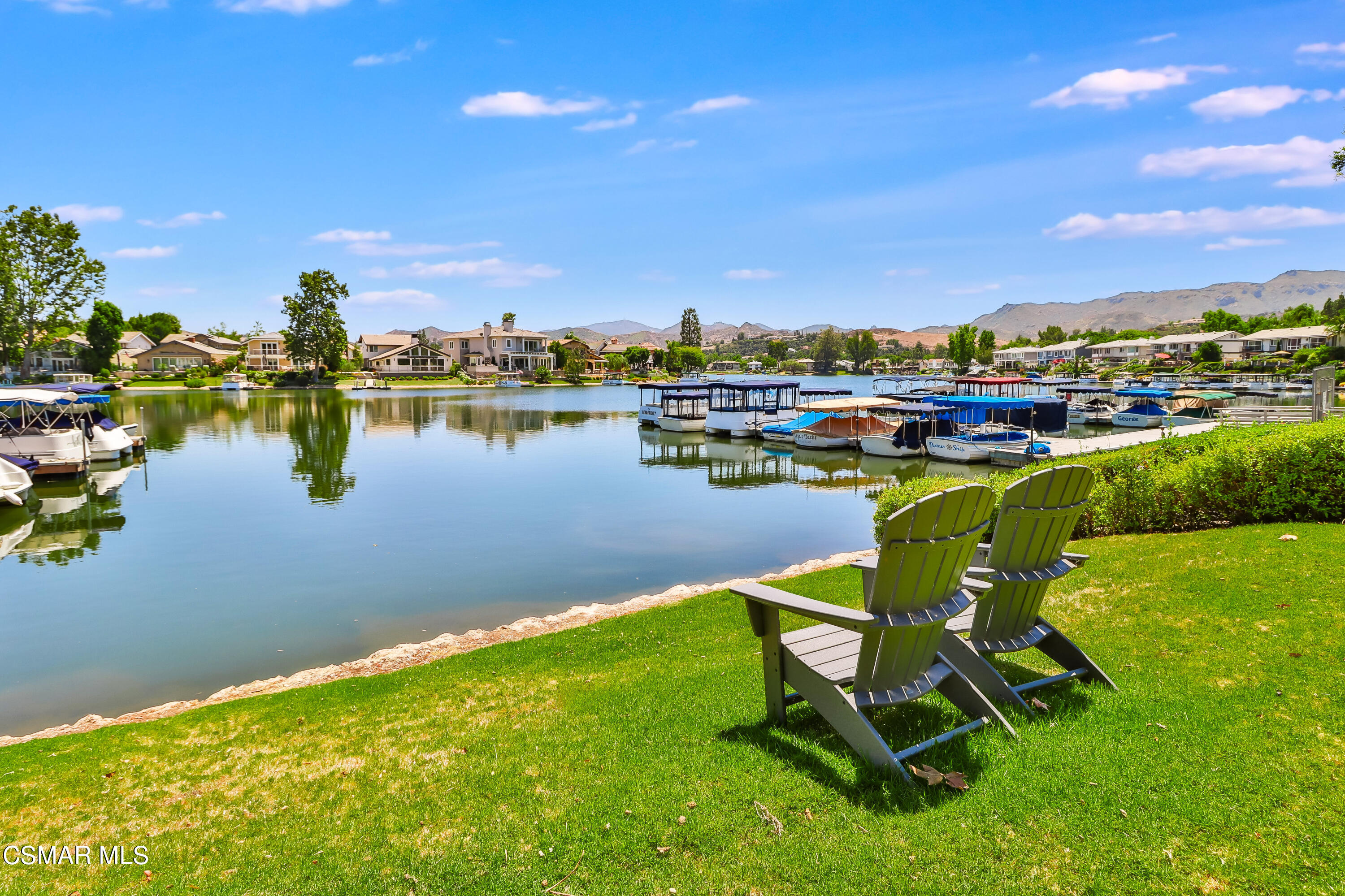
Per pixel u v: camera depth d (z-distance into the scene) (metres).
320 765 4.55
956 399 32.44
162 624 10.09
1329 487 8.01
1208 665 4.73
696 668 6.01
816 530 16.25
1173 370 89.31
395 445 34.00
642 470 26.81
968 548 3.65
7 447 23.75
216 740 5.21
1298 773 3.37
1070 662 4.75
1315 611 5.32
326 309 96.56
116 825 3.89
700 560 13.39
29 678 8.29
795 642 4.37
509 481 23.80
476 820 3.59
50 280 63.22
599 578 12.23
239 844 3.55
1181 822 3.08
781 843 3.16
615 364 134.00
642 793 3.69
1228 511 8.93
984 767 3.64
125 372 104.75
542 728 4.85
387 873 3.16
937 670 4.05
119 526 16.91
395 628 9.89
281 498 20.44
